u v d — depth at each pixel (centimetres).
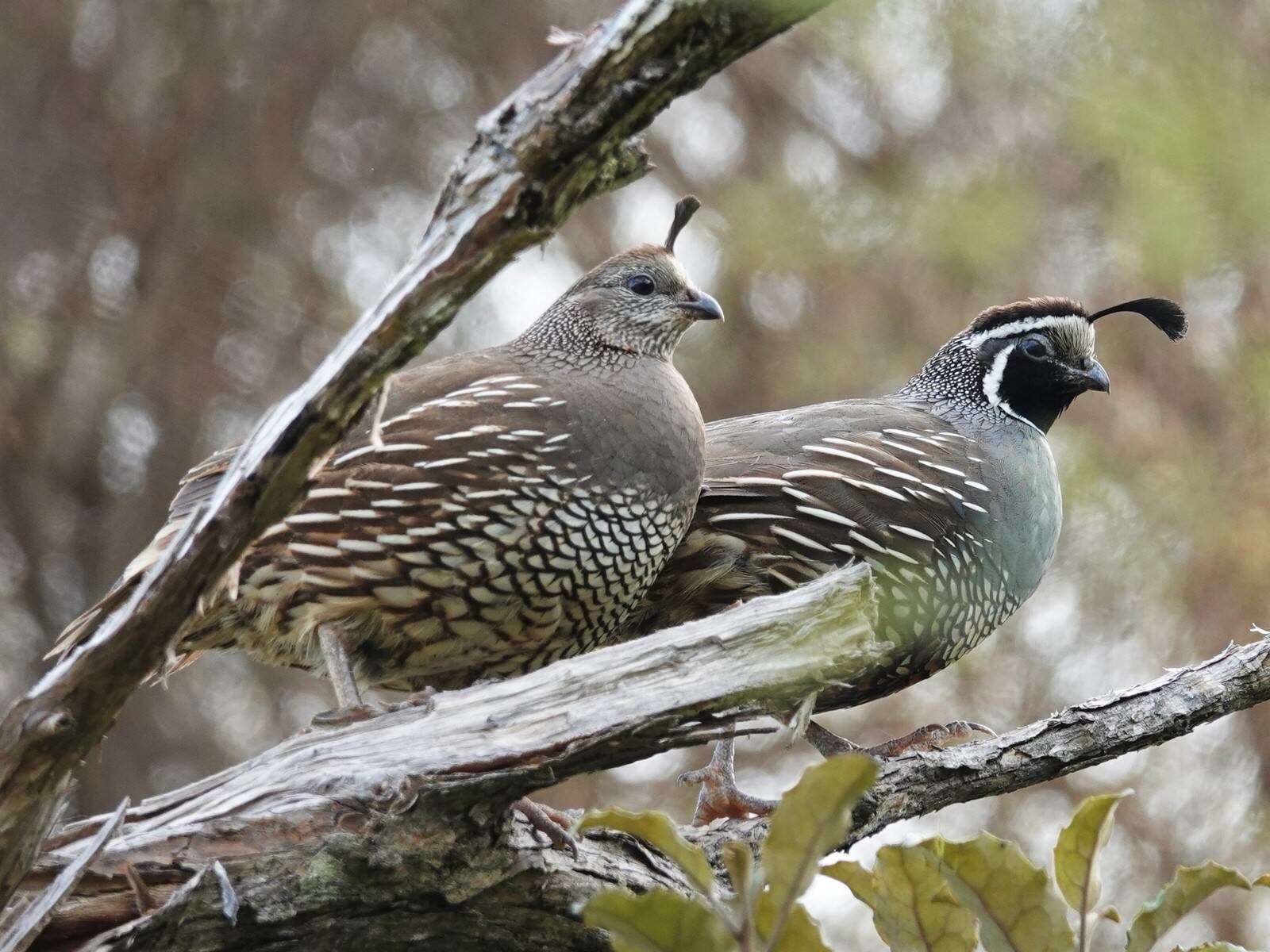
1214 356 1484
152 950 573
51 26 1830
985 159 1512
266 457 500
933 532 974
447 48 1830
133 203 1822
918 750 929
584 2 1816
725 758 977
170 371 1812
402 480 885
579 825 484
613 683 620
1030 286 1513
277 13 1844
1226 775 1555
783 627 626
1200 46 812
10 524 1895
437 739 614
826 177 1571
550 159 486
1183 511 1449
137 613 499
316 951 617
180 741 1912
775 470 976
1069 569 1495
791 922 477
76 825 590
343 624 903
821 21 1239
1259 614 1463
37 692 496
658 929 461
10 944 530
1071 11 1156
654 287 995
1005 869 521
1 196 1805
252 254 1817
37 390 1847
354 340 496
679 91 483
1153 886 1538
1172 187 844
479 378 945
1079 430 1493
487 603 895
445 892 629
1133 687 872
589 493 900
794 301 1634
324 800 604
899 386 1573
